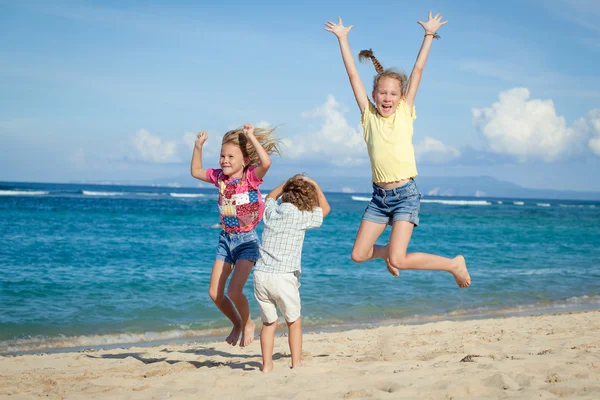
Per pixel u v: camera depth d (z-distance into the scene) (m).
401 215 4.55
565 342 5.74
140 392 3.93
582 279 12.97
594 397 3.33
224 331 7.75
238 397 3.71
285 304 4.43
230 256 4.86
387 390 3.73
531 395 3.35
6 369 5.29
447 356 5.12
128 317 8.30
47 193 75.44
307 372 4.39
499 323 7.80
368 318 8.73
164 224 27.55
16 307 8.62
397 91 4.59
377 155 4.59
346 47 4.93
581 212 70.62
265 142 4.87
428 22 4.77
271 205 4.55
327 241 20.78
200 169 4.99
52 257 14.18
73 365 5.46
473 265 14.98
